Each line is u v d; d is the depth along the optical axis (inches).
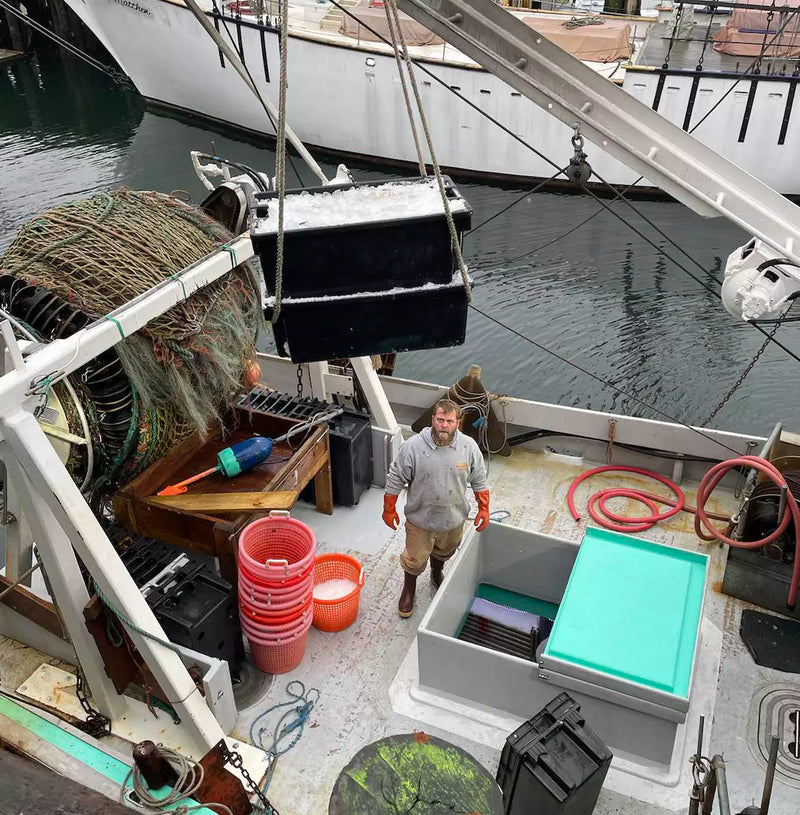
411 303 111.6
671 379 395.9
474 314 449.1
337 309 110.4
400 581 175.8
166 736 141.1
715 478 168.6
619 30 565.0
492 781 83.4
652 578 149.0
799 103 527.5
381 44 573.9
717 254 508.7
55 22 861.2
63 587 126.7
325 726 145.1
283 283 107.8
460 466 147.2
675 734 130.6
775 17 555.5
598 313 449.4
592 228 542.6
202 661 133.8
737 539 171.2
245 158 639.1
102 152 638.5
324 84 588.4
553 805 113.6
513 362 410.9
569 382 395.9
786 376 398.0
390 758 85.3
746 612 166.6
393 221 104.8
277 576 137.8
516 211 565.6
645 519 190.7
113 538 156.2
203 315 153.6
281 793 134.3
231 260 148.4
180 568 146.4
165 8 609.9
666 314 447.8
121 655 136.1
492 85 551.5
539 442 216.2
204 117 687.7
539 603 174.9
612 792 134.0
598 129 140.5
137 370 146.3
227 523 152.2
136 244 148.7
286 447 181.8
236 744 138.5
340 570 167.9
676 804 132.2
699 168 139.9
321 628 163.3
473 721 145.0
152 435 154.9
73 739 136.6
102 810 80.0
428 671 145.8
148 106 721.6
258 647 148.9
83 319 139.6
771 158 555.2
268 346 409.1
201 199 566.3
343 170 148.9
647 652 134.2
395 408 227.3
